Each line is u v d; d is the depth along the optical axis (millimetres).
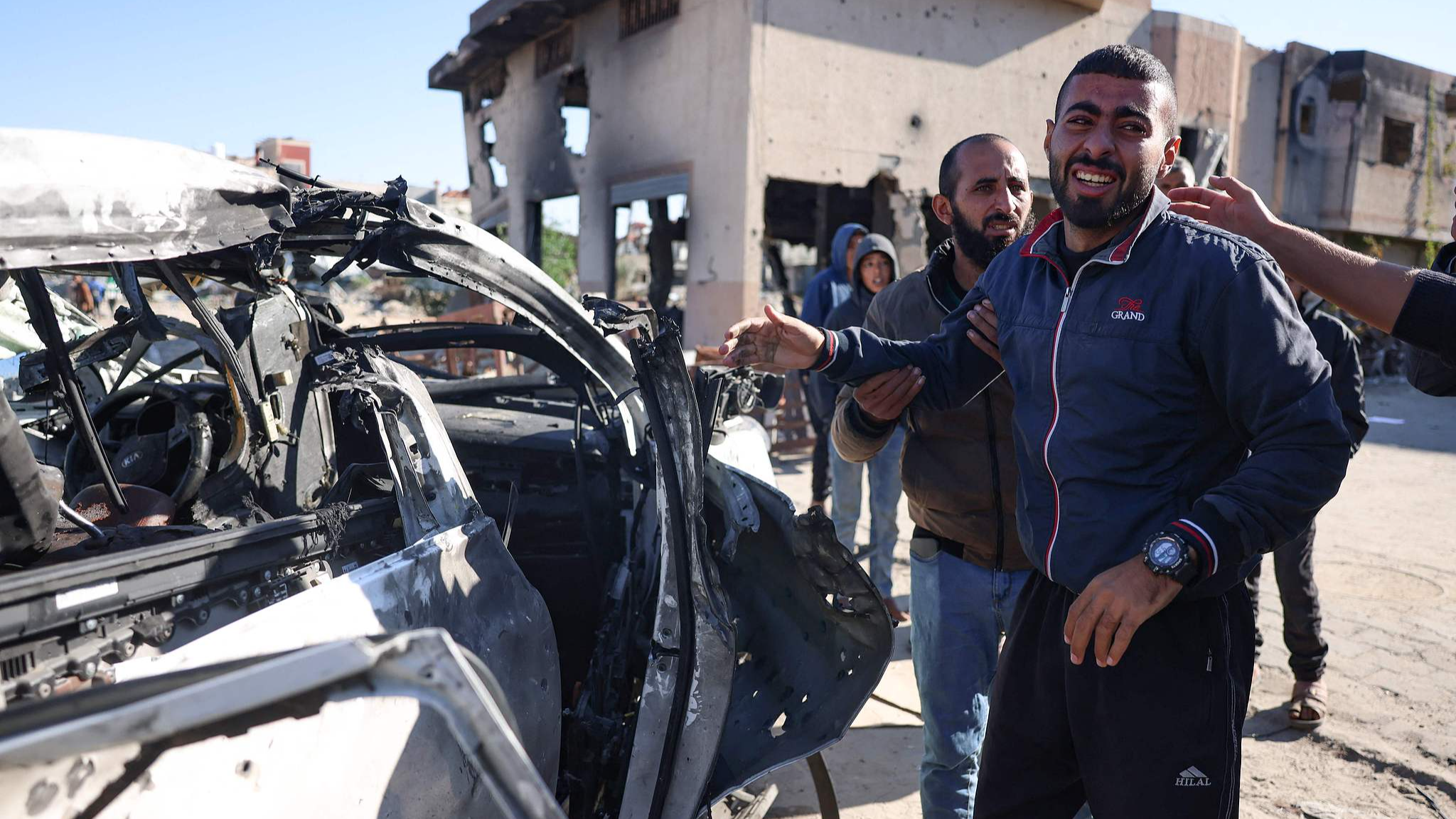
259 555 1608
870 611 2266
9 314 3215
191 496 1955
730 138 10617
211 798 1215
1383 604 4766
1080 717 1651
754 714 2484
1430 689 3795
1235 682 1598
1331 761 3258
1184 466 1572
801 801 3051
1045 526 1716
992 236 2441
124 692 890
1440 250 1871
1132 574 1440
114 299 14195
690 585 2031
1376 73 17828
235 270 1990
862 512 6707
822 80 10844
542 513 2824
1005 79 12242
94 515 1841
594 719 2281
